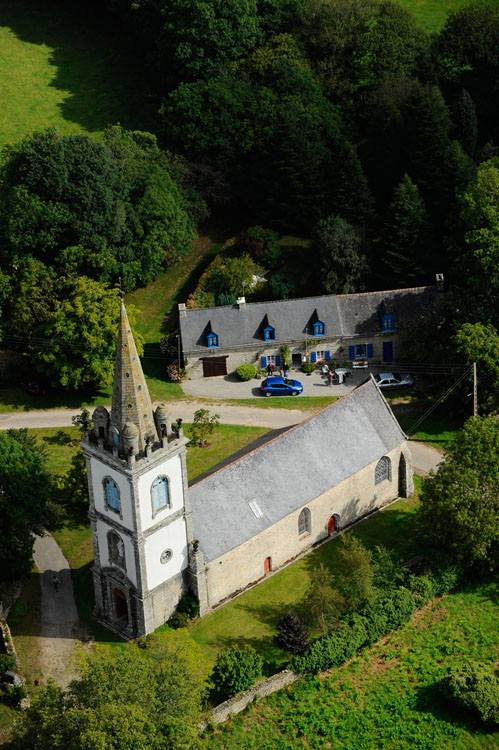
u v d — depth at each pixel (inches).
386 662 3179.1
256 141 5536.4
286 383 4579.2
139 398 2901.1
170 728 2544.3
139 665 2714.1
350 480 3656.5
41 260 5034.5
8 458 3469.5
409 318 4736.7
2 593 3410.4
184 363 4699.8
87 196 4913.9
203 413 4237.2
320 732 2935.5
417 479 4023.1
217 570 3309.5
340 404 3718.0
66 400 4596.5
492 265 4202.8
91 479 3102.9
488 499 3410.4
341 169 5152.6
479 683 2977.4
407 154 5393.7
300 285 5152.6
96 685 2608.3
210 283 5137.8
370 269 4992.6
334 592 3238.2
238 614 3336.6
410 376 4623.5
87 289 4532.5
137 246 5201.8
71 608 3415.4
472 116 5521.7
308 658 3083.2
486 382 4168.3
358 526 3752.5
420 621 3341.5
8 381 4699.8
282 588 3444.9
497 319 4311.0
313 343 4717.0
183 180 5502.0
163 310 5167.3
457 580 3459.6
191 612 3282.5
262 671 3120.1
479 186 4389.8
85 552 3671.3
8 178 5019.7
